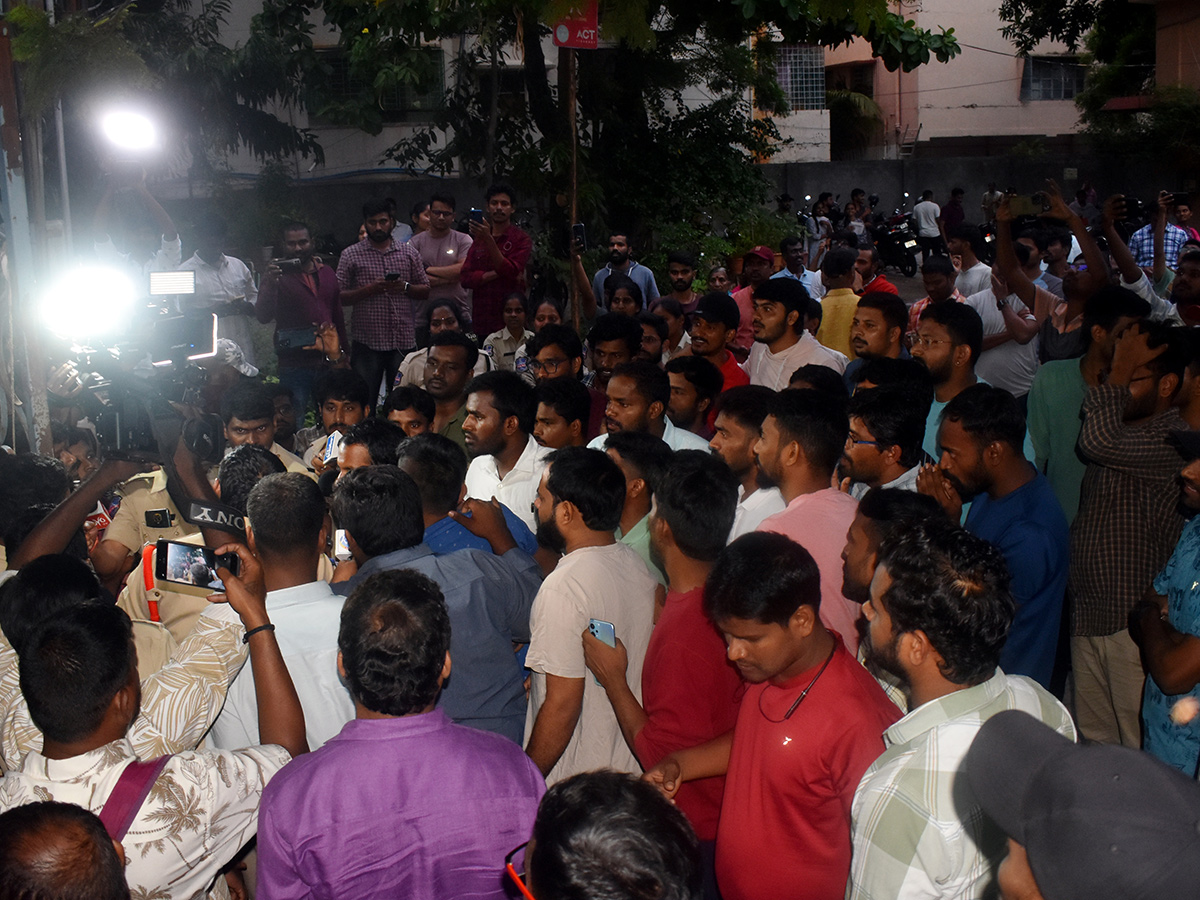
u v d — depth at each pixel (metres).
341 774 2.18
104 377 3.25
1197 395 3.65
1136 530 3.75
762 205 17.80
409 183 18.88
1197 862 1.23
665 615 2.88
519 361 7.59
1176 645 2.83
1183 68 14.09
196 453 3.26
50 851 1.76
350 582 3.09
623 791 1.51
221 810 2.29
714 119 16.59
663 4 9.76
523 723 3.20
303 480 2.96
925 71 29.64
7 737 2.66
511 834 2.20
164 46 15.19
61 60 5.80
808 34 9.84
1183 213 10.33
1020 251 7.70
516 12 5.80
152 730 2.53
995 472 3.39
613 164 15.43
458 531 3.52
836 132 29.86
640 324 5.83
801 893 2.36
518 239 8.96
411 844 2.16
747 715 2.46
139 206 7.58
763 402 3.78
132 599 3.38
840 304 7.56
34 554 3.09
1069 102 30.06
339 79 18.22
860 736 2.29
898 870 1.96
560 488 3.04
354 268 8.98
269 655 2.60
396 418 4.88
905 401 3.57
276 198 17.12
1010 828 1.44
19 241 4.85
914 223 22.72
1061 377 4.46
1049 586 3.29
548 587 2.95
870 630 2.21
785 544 2.36
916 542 2.08
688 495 2.86
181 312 3.70
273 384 5.60
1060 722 2.11
